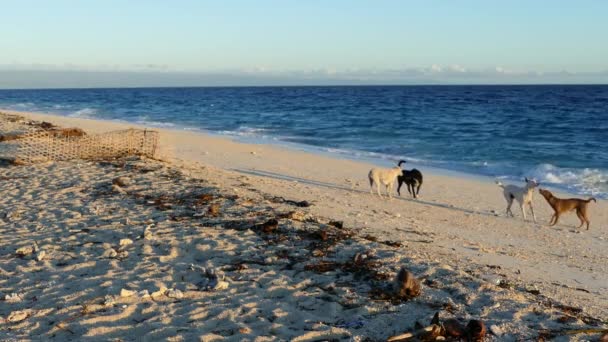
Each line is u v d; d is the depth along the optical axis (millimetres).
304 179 17141
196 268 7266
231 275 7094
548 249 10438
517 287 7059
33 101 91250
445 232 10969
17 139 17000
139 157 16688
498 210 14148
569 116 47406
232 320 5734
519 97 91562
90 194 11836
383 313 5910
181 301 6258
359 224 10508
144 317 5832
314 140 30172
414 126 38594
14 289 6750
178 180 13258
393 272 7078
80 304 6164
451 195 15805
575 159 23297
